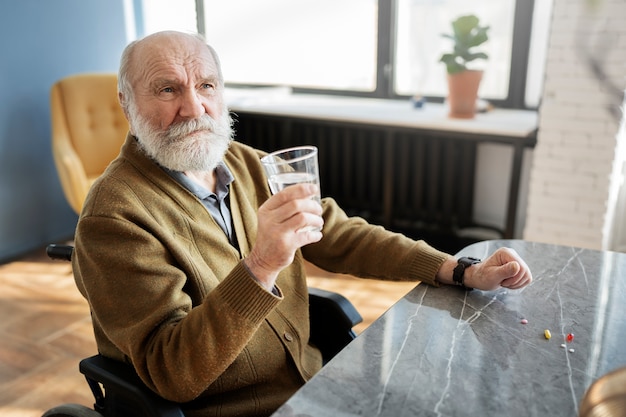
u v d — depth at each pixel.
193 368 0.93
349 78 3.68
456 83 2.87
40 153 3.43
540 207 2.74
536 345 0.90
